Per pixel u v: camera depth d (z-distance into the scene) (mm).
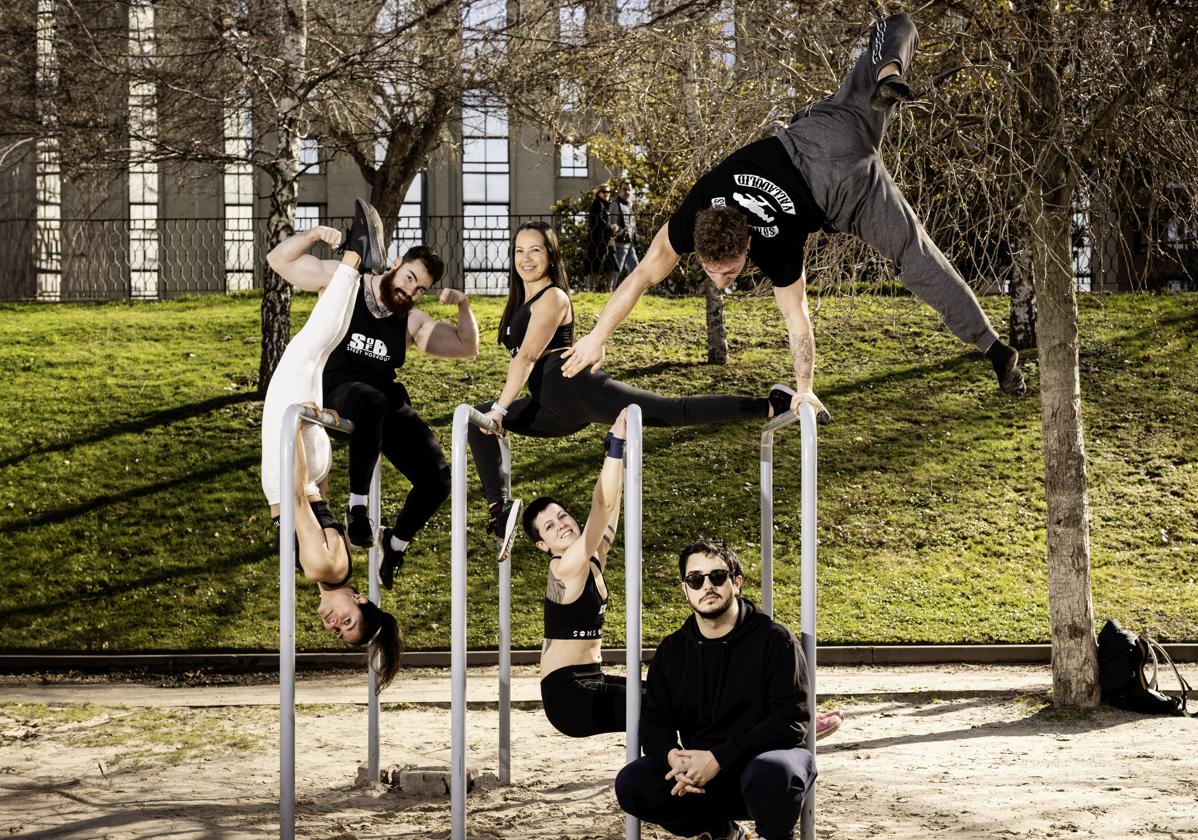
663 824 5184
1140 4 9594
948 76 10164
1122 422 18016
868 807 6855
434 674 12391
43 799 7312
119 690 11797
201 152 17422
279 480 5363
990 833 6223
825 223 4777
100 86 17234
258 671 12797
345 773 8117
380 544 7000
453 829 5434
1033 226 9711
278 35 17141
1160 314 21688
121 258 31031
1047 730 9242
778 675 5004
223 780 7887
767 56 10977
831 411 18469
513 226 33812
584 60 14820
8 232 28625
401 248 33656
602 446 17438
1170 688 10750
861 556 14797
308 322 5590
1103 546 15000
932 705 10430
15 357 20547
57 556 14719
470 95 17688
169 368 20141
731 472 16750
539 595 14164
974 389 19141
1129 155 10453
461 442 5406
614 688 6047
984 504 15945
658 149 14234
